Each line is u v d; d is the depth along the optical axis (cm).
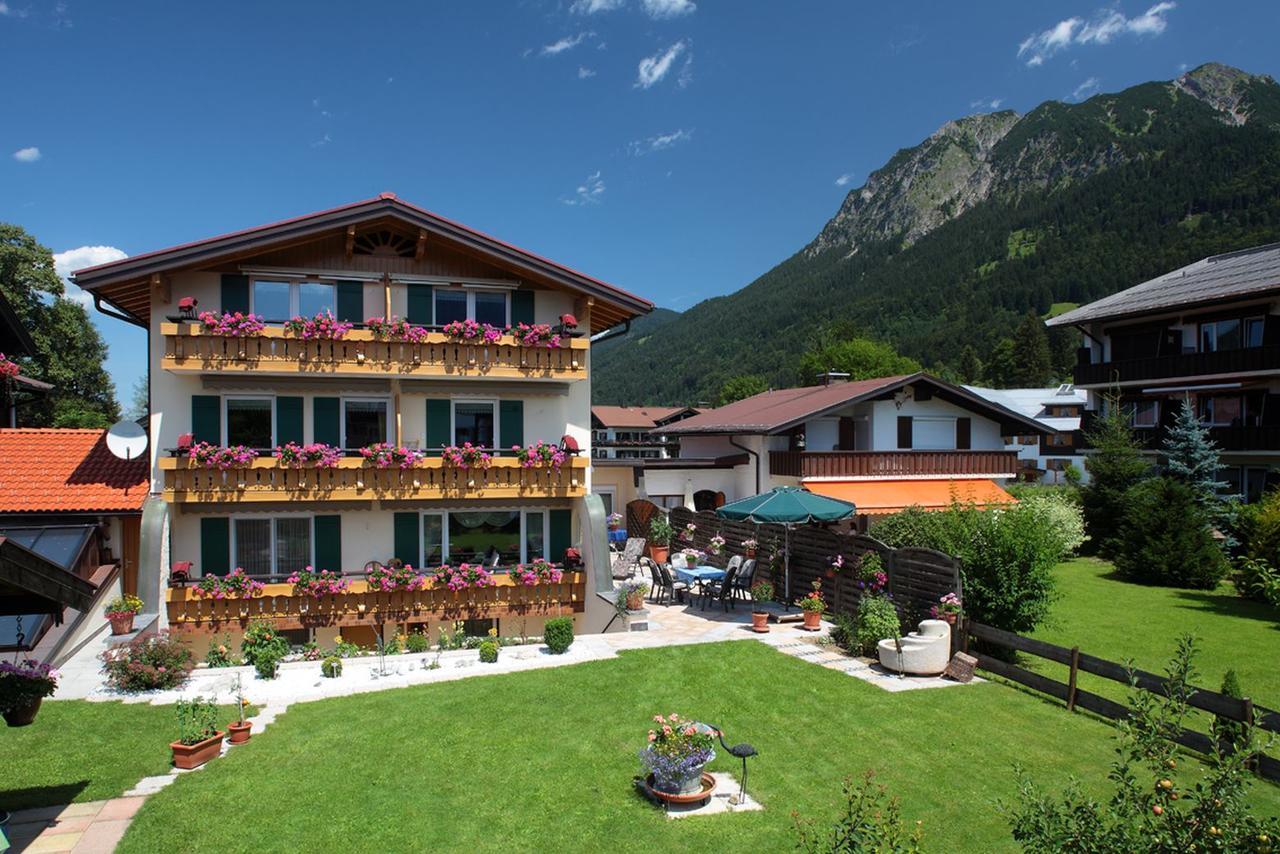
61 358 4153
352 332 1931
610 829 942
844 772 1121
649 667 1597
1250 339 3641
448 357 2009
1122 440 3431
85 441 2100
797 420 3047
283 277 1989
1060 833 604
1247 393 3678
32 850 865
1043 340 11600
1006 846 927
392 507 2052
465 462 2006
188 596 1819
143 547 1769
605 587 2019
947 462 3231
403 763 1116
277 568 1992
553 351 2095
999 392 7269
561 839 917
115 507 1870
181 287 1939
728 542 2652
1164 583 2748
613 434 8725
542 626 2161
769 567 2338
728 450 3516
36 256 4016
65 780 1052
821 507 1991
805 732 1267
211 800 992
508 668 1602
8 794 1006
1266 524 2467
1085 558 3312
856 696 1436
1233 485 3719
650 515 3316
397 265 2067
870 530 2247
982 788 1078
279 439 1975
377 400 2066
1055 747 1217
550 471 2084
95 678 1509
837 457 3064
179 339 1836
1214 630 2095
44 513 1825
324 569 1997
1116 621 2197
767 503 2005
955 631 1611
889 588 1833
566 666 1614
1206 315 3822
